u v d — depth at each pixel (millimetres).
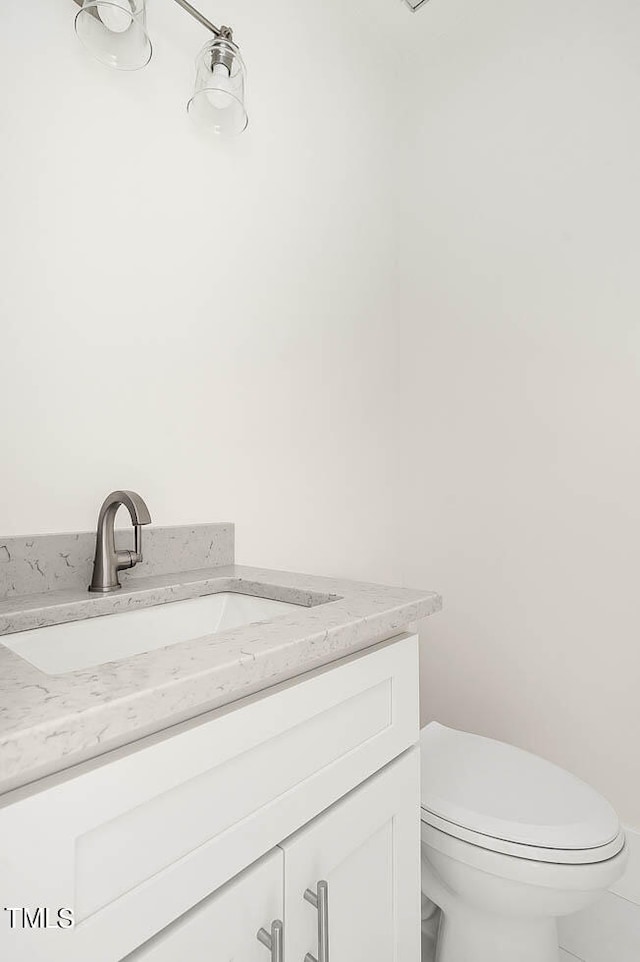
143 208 1080
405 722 842
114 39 918
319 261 1535
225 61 1035
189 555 1118
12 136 887
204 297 1200
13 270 887
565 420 1538
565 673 1526
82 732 419
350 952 721
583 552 1501
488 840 917
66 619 789
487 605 1677
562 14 1562
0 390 871
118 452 1033
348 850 714
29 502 905
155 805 502
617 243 1458
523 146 1632
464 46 1757
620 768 1430
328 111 1577
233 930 561
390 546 1821
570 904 906
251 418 1314
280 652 583
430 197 1833
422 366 1840
